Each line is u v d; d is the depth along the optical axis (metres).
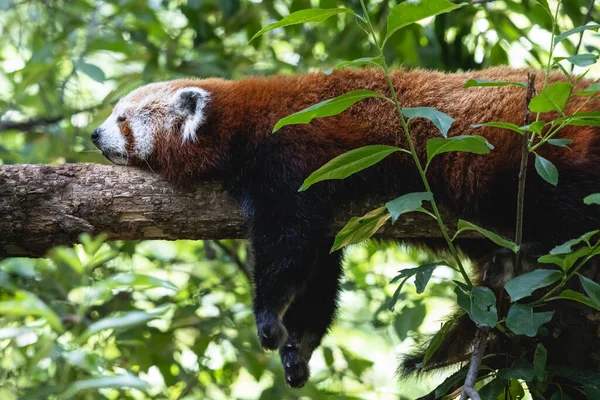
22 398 7.32
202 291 10.69
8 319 7.38
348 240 6.19
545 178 5.54
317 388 9.83
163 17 13.83
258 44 11.97
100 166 7.52
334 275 8.79
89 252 6.49
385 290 10.92
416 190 7.60
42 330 6.89
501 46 10.88
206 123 8.09
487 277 7.24
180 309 9.95
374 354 13.16
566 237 7.11
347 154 5.71
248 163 7.85
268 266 7.70
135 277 5.98
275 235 7.68
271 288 7.69
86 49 11.25
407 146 7.52
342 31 11.63
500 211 7.36
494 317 5.64
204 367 9.57
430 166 7.47
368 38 11.29
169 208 7.46
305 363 8.51
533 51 10.71
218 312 10.32
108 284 5.97
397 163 7.57
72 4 12.45
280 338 7.66
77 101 12.34
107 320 5.96
